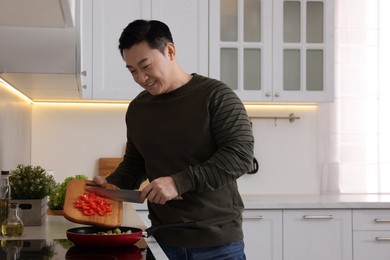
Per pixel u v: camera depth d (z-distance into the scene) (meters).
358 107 4.23
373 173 4.25
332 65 3.91
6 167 2.84
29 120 3.89
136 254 1.71
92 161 4.08
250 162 2.01
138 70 2.03
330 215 3.65
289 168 4.24
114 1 3.72
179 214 2.06
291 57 3.89
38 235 2.11
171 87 2.11
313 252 3.63
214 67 3.79
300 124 4.25
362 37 4.25
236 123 2.02
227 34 3.84
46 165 4.04
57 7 1.80
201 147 2.06
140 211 3.55
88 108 4.08
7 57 2.26
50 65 2.27
